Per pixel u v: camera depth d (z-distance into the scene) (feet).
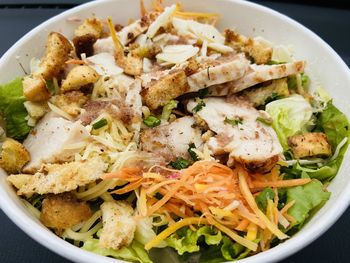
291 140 0.68
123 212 0.60
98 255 0.50
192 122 0.69
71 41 0.80
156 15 0.79
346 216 0.66
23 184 0.60
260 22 0.82
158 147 0.66
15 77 0.72
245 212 0.58
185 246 0.57
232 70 0.69
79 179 0.58
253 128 0.67
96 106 0.69
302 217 0.58
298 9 0.99
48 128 0.67
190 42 0.77
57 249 0.50
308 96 0.74
